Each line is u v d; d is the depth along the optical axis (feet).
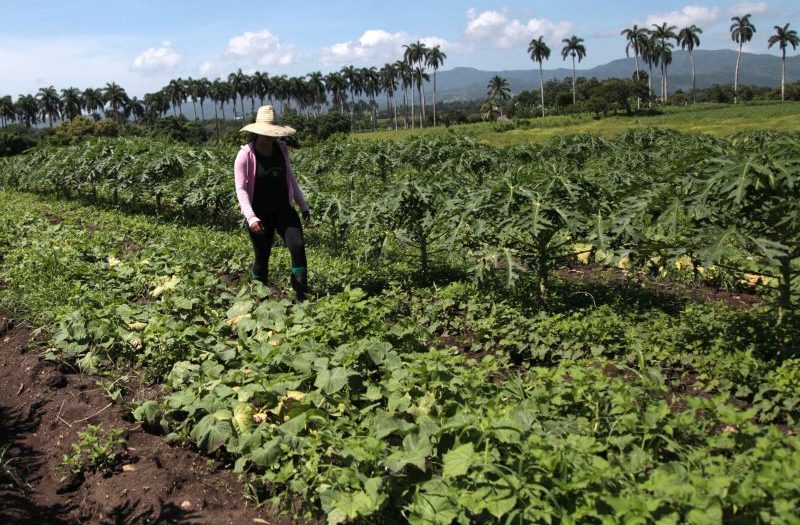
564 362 14.62
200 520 11.10
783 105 280.51
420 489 10.71
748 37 374.43
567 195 20.70
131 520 11.17
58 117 432.66
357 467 11.02
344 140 70.79
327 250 31.71
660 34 401.70
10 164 69.82
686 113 259.60
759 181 16.43
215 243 31.07
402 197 23.94
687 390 15.84
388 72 427.33
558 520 9.68
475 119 384.68
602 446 10.63
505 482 9.87
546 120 267.39
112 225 39.93
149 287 23.52
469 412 12.31
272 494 11.81
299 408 13.43
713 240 16.70
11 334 19.08
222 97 411.34
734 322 18.38
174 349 16.85
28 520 11.10
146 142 52.37
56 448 13.38
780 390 14.12
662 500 8.97
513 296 21.71
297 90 413.80
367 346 15.28
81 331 17.38
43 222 38.73
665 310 21.29
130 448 13.08
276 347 15.53
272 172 21.34
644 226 21.53
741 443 11.08
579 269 28.66
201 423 13.12
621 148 62.34
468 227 23.81
